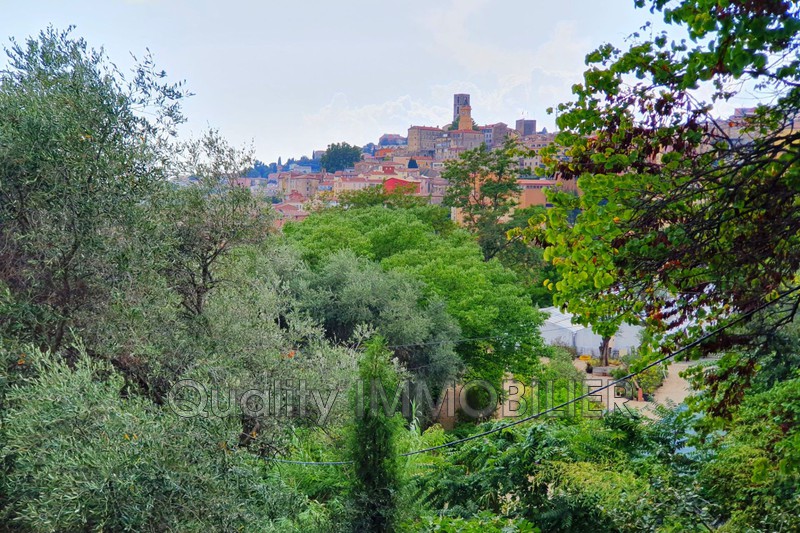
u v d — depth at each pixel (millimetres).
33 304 9664
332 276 25906
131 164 10508
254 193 13062
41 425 8117
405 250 34625
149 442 8438
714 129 7086
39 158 9773
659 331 8234
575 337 36031
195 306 12180
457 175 55750
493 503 11297
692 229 6867
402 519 9422
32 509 7801
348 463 9617
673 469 10727
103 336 10148
